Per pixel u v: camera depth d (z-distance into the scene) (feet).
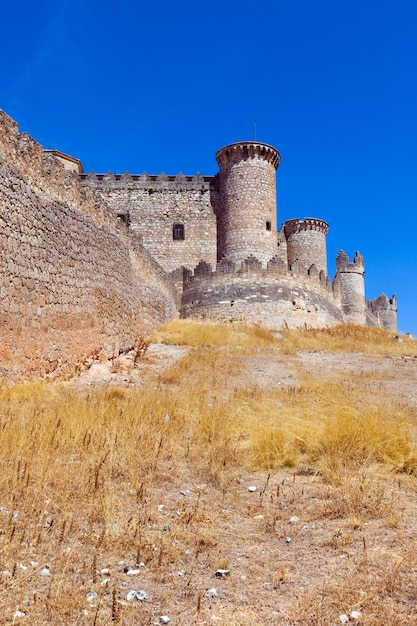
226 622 14.20
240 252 151.23
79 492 22.98
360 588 15.74
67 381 54.24
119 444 29.48
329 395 47.34
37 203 51.37
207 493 24.68
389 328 219.61
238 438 32.53
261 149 155.12
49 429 30.53
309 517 21.68
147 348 81.71
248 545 19.36
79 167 169.17
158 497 23.79
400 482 25.44
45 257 52.54
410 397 52.37
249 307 124.77
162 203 162.71
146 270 96.78
